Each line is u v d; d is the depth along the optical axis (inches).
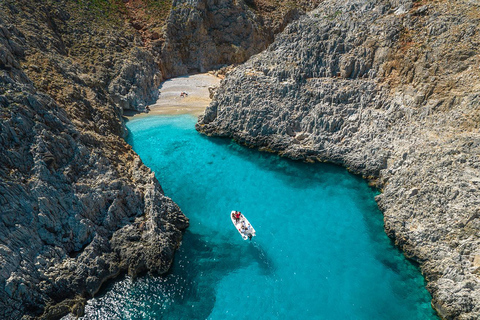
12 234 1021.8
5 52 1298.0
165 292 1121.4
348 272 1203.9
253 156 1895.9
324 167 1761.8
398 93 1599.4
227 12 3127.5
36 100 1253.1
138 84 2427.4
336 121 1753.2
